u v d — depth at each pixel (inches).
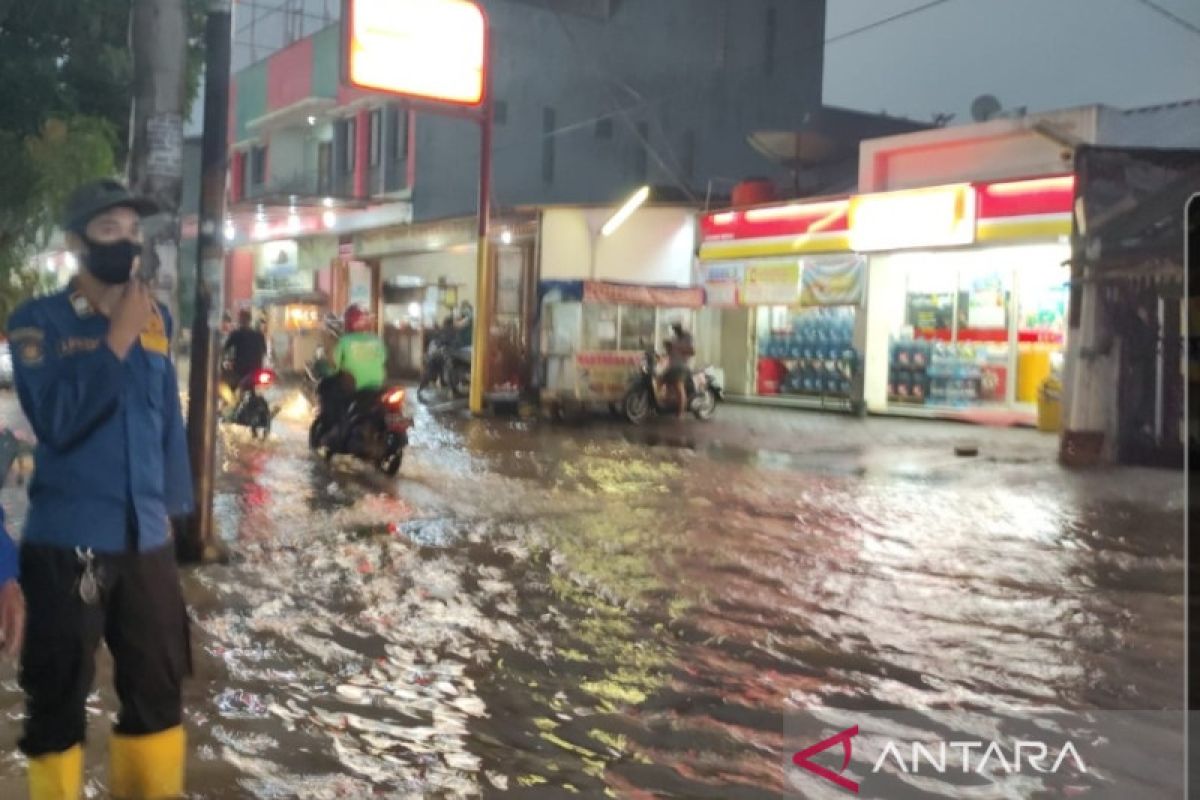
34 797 131.3
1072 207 589.3
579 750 184.1
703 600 278.4
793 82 1448.1
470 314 888.3
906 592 288.8
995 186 699.4
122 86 319.0
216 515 371.6
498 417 754.2
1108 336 538.3
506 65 1242.0
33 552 127.3
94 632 128.7
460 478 474.3
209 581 279.1
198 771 169.2
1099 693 214.2
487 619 257.3
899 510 411.5
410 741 185.3
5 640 117.8
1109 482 481.4
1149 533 369.1
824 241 796.0
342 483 450.0
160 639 133.8
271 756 176.4
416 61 718.5
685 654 235.8
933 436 663.1
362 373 472.1
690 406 748.6
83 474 126.9
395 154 1162.0
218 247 292.4
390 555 317.7
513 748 183.9
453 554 322.0
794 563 320.8
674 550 335.6
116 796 137.1
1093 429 545.6
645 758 181.5
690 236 888.3
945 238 720.3
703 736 191.2
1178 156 529.7
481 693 209.3
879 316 807.1
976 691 215.3
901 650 240.1
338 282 1140.5
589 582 293.6
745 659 233.1
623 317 759.7
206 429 295.6
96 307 128.6
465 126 1153.4
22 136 282.8
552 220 808.9
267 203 1096.2
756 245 839.7
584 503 416.5
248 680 211.2
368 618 254.8
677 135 1378.0
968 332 775.7
